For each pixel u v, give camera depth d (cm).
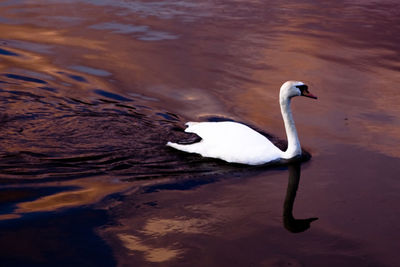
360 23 1689
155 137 887
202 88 1114
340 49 1406
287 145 889
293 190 730
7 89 1037
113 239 598
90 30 1466
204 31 1504
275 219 650
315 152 856
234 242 598
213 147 829
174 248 584
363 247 596
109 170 768
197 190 721
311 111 1031
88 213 650
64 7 1698
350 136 915
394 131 933
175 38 1430
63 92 1048
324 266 559
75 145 839
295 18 1712
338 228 635
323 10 1858
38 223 624
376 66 1288
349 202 698
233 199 699
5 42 1330
